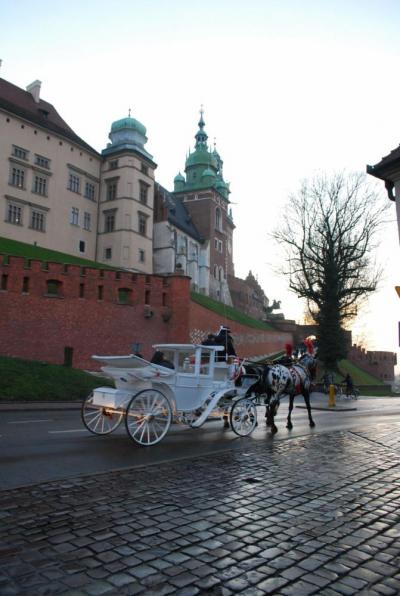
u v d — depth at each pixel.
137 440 9.66
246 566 4.08
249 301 101.06
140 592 3.59
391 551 4.46
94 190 62.19
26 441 10.02
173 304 36.53
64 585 3.67
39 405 18.44
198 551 4.36
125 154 61.88
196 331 41.34
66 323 32.22
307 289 43.88
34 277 31.41
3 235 49.53
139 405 9.80
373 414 19.14
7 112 51.03
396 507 5.80
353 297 43.78
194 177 98.81
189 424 10.58
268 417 12.14
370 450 9.55
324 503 5.91
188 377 10.66
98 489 6.32
